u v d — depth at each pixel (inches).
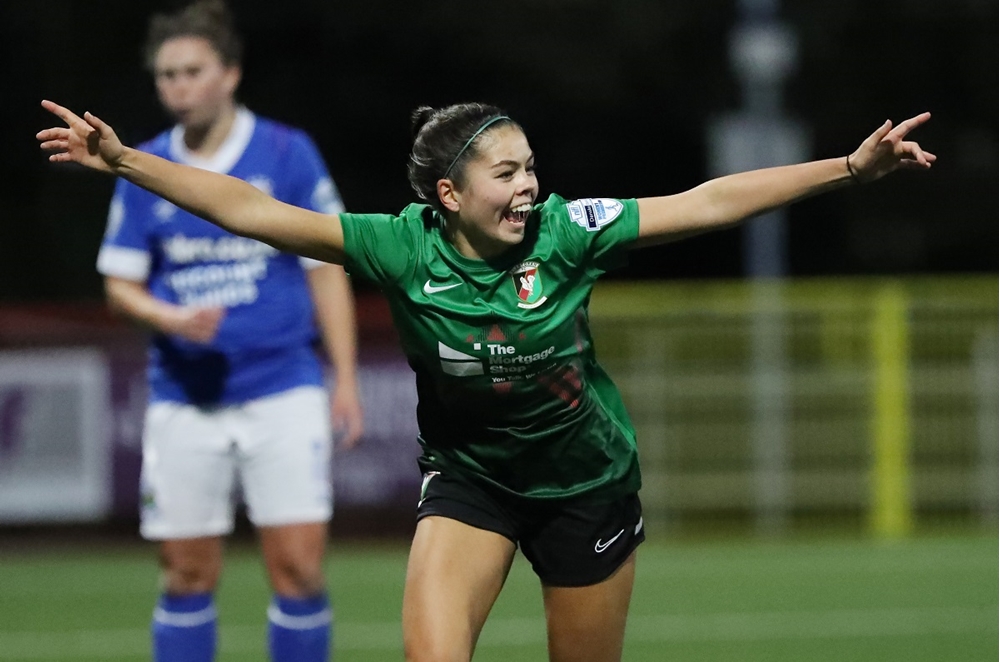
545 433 574.6
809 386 1590.8
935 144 2925.7
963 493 1587.1
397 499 1455.5
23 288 2618.1
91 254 2623.0
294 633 744.3
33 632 1069.8
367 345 1451.8
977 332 1583.4
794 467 1592.0
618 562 595.5
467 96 2832.2
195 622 754.2
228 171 759.1
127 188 761.0
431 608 552.1
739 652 964.6
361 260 560.4
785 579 1268.5
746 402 1593.3
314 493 749.3
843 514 1592.0
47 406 1435.8
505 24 2775.6
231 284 756.6
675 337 1594.5
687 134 2874.0
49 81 2657.5
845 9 2886.3
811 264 2955.2
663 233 565.0
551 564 594.2
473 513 583.8
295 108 2802.7
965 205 2933.1
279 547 746.8
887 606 1127.6
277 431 749.3
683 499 1595.7
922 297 1583.4
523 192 544.4
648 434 1594.5
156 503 753.6
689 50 2834.6
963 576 1266.0
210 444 753.0
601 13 2795.3
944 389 1585.9
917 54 2908.5
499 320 552.7
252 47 2778.1
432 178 554.6
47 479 1438.2
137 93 2659.9
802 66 2906.0
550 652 611.8
